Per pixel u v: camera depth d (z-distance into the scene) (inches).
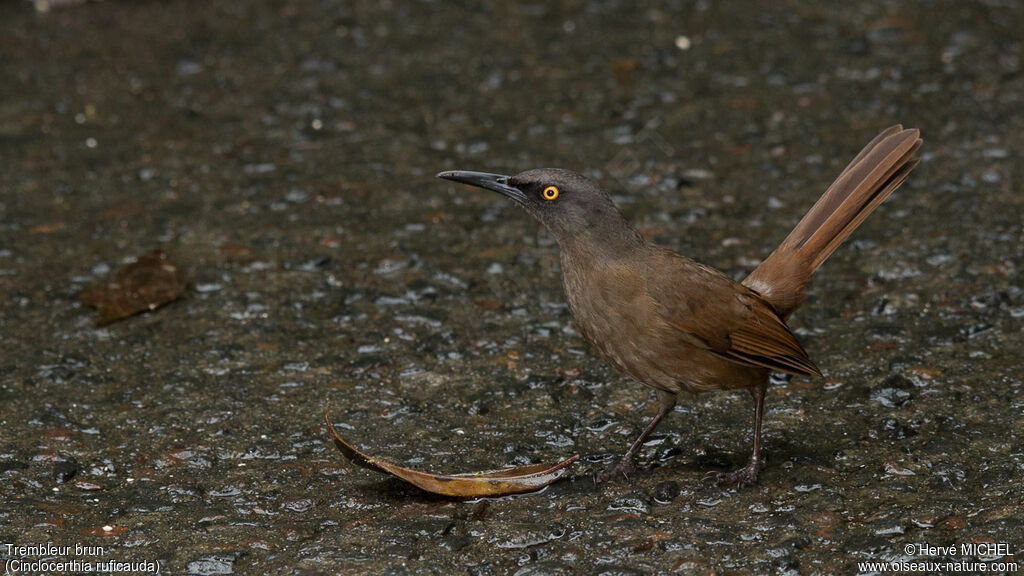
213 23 754.8
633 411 391.5
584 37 731.4
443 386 408.8
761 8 766.5
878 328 437.1
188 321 454.6
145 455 366.3
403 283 484.1
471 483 340.5
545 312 461.4
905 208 532.7
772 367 339.9
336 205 553.6
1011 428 364.8
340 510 336.2
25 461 361.1
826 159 583.8
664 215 539.8
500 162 592.1
